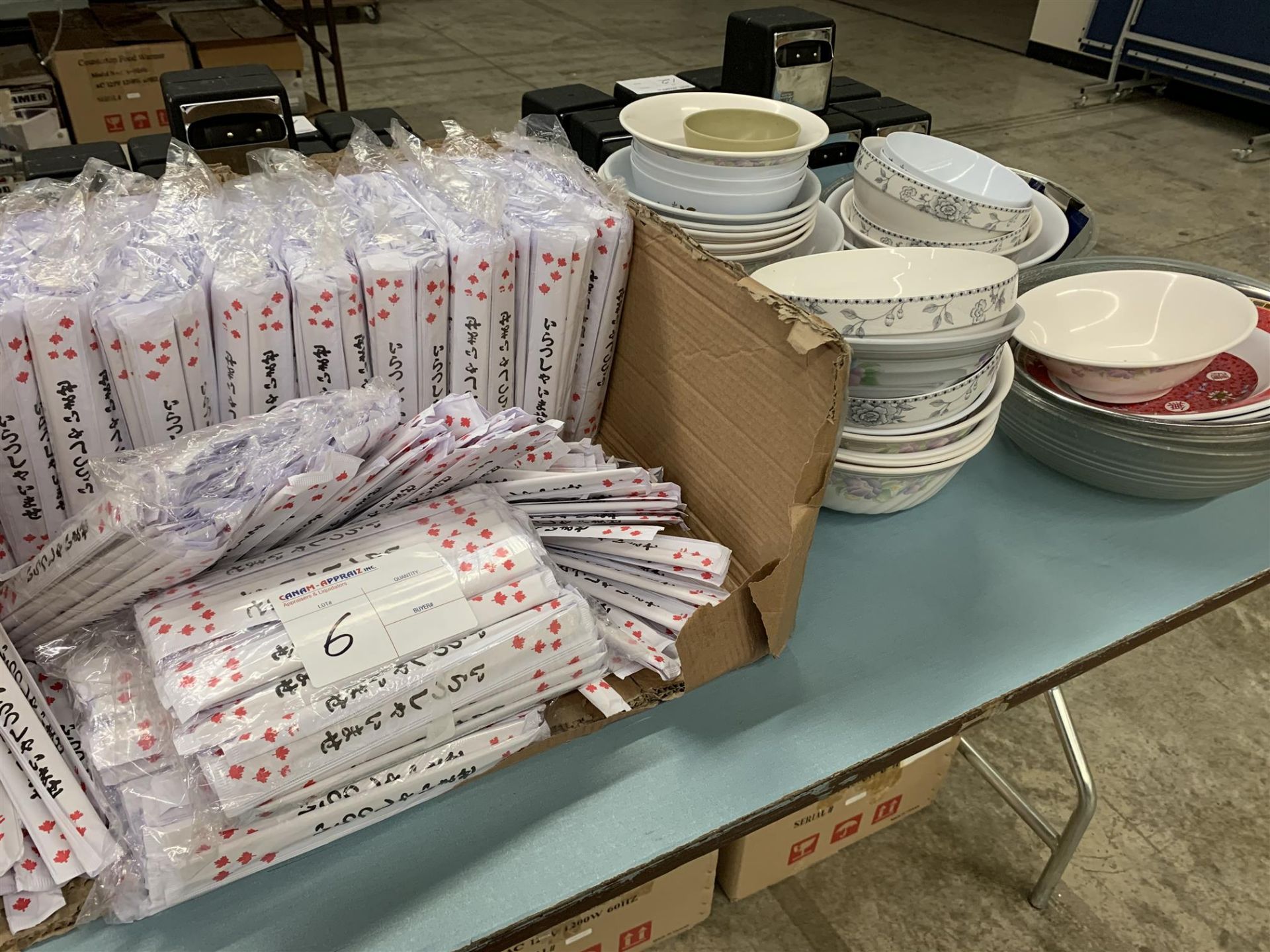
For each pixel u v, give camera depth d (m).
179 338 0.71
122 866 0.56
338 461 0.61
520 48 5.02
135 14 2.81
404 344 0.80
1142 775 1.65
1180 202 3.50
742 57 1.62
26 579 0.65
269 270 0.74
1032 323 1.05
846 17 5.82
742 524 0.80
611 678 0.73
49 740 0.56
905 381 0.81
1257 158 3.86
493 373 0.87
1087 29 4.73
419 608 0.62
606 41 5.19
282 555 0.65
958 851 1.53
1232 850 1.53
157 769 0.58
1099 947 1.41
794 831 1.38
